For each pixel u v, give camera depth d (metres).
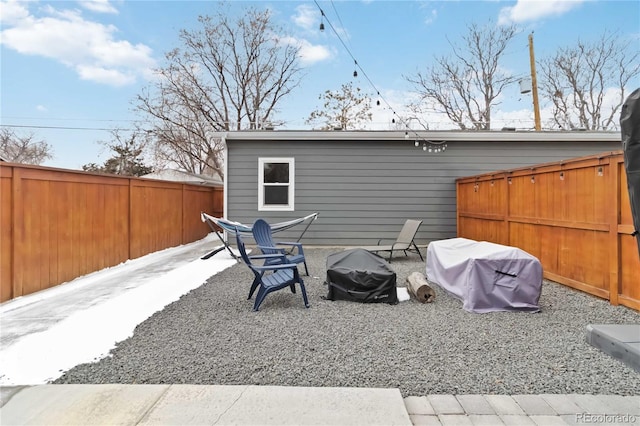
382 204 8.35
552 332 3.06
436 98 19.45
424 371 2.38
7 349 2.73
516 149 8.26
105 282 4.96
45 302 3.96
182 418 1.86
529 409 1.95
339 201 8.36
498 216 6.25
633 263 3.55
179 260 6.83
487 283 3.68
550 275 4.82
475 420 1.85
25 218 4.15
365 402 2.00
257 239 4.77
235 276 5.42
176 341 2.89
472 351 2.68
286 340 2.91
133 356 2.62
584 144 8.18
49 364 2.49
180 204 8.74
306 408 1.94
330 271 4.10
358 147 8.31
